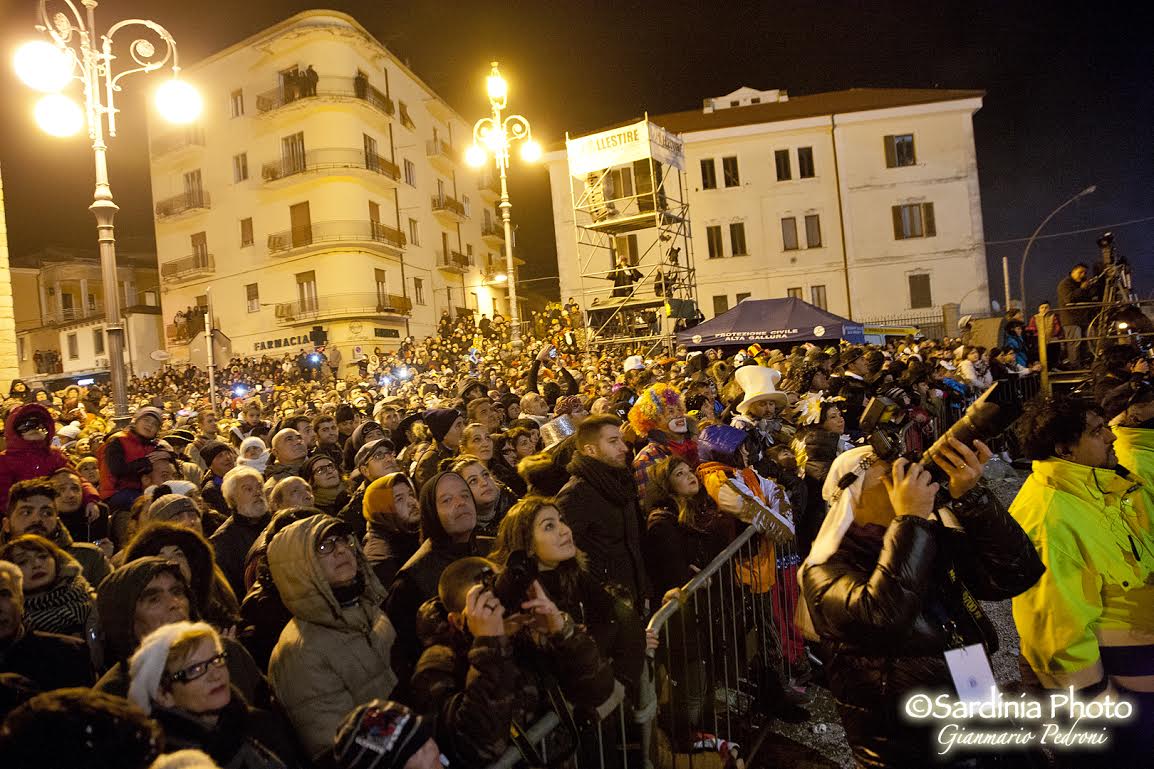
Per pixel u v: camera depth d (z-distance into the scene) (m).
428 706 2.17
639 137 20.69
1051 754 2.61
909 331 23.00
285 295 34.72
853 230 34.75
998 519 2.05
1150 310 12.56
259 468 6.36
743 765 3.28
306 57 33.50
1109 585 2.70
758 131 34.97
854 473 2.22
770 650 4.23
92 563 3.75
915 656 2.03
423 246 39.97
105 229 9.83
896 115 34.62
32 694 1.98
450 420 5.51
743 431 4.33
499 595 2.20
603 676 2.24
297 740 2.41
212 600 3.06
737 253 35.25
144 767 1.36
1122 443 3.35
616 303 22.06
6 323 14.39
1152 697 2.62
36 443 5.62
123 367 9.98
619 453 3.67
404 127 38.78
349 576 2.59
